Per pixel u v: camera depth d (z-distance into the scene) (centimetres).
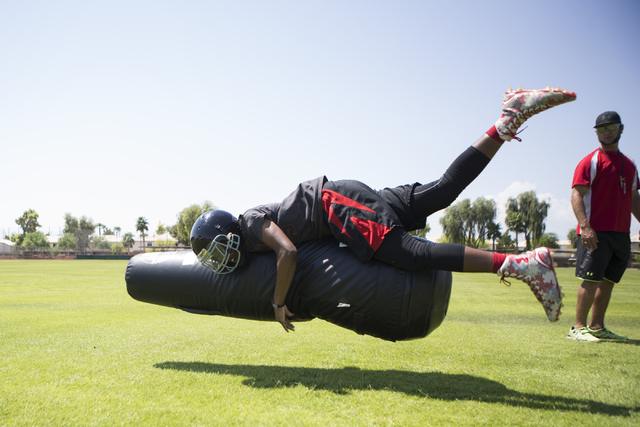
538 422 209
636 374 297
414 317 287
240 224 307
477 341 413
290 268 282
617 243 412
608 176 409
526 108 267
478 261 261
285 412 221
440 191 301
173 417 212
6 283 1097
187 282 335
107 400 237
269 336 434
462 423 208
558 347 388
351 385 269
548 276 249
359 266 292
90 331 455
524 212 5412
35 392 251
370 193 299
